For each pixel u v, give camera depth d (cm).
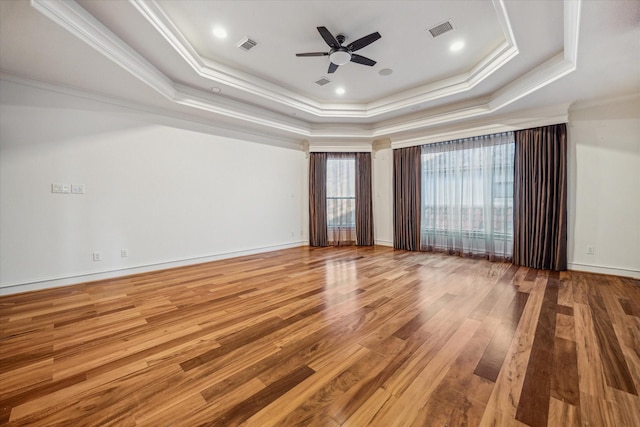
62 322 237
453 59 357
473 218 502
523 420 128
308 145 638
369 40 282
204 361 180
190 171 453
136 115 392
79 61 275
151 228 411
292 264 457
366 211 643
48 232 327
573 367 170
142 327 229
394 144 597
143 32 265
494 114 441
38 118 318
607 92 352
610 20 211
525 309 262
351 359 182
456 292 313
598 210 385
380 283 349
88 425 128
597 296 296
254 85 412
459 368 171
